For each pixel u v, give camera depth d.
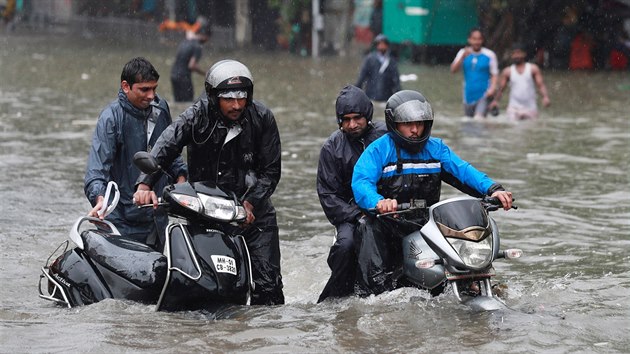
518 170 32.75
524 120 47.84
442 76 74.69
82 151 36.16
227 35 104.50
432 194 16.83
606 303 17.03
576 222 24.73
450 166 16.83
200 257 16.08
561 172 32.41
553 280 19.08
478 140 40.31
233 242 16.56
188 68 54.72
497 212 25.91
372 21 91.06
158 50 104.00
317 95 60.28
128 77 18.41
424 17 85.50
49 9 138.12
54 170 32.03
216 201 16.25
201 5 108.81
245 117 16.91
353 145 17.61
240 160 17.14
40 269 20.53
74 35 126.06
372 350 14.38
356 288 17.02
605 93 63.41
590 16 81.00
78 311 16.53
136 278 16.72
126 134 18.58
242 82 16.38
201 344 14.75
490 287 16.25
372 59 52.88
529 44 81.12
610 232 23.64
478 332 14.91
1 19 138.38
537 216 25.44
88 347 14.60
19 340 15.01
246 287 16.44
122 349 14.52
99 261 17.08
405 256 16.38
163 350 14.48
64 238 23.22
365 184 16.31
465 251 15.39
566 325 15.38
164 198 16.34
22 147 36.72
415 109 16.23
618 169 33.03
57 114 48.22
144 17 119.88
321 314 16.34
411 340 14.72
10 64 83.62
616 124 46.38
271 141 17.19
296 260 21.42
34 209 26.27
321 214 26.19
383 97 53.06
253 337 15.11
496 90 48.75
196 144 16.84
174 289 16.02
